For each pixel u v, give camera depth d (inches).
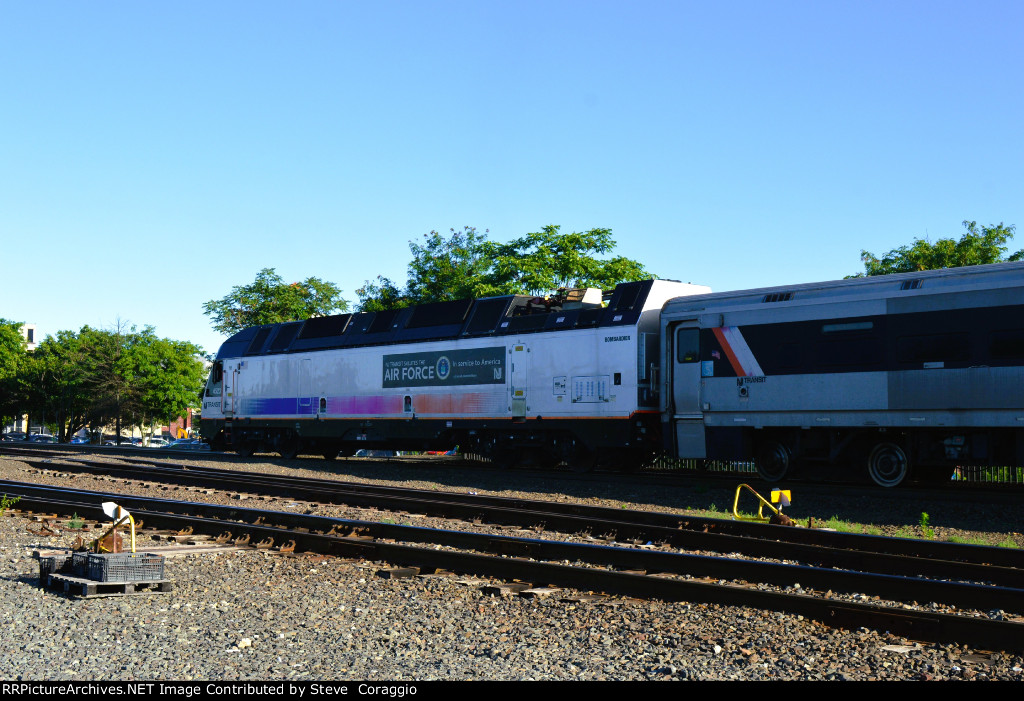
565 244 1765.5
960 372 663.1
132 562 354.3
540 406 934.4
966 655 262.1
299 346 1225.4
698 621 302.7
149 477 869.2
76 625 300.5
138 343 3085.6
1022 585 368.8
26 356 3383.4
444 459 1273.4
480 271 1850.4
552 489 806.5
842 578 353.7
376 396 1108.5
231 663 257.8
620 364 869.8
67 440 3233.3
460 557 395.5
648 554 401.7
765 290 784.3
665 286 888.3
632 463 928.3
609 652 270.7
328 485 780.0
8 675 245.3
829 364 729.0
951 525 592.7
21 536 502.3
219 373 1352.1
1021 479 816.3
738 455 782.5
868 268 1675.7
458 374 1018.1
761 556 448.5
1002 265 660.1
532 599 341.7
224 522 503.8
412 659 264.4
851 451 745.0
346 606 334.3
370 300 2023.9
